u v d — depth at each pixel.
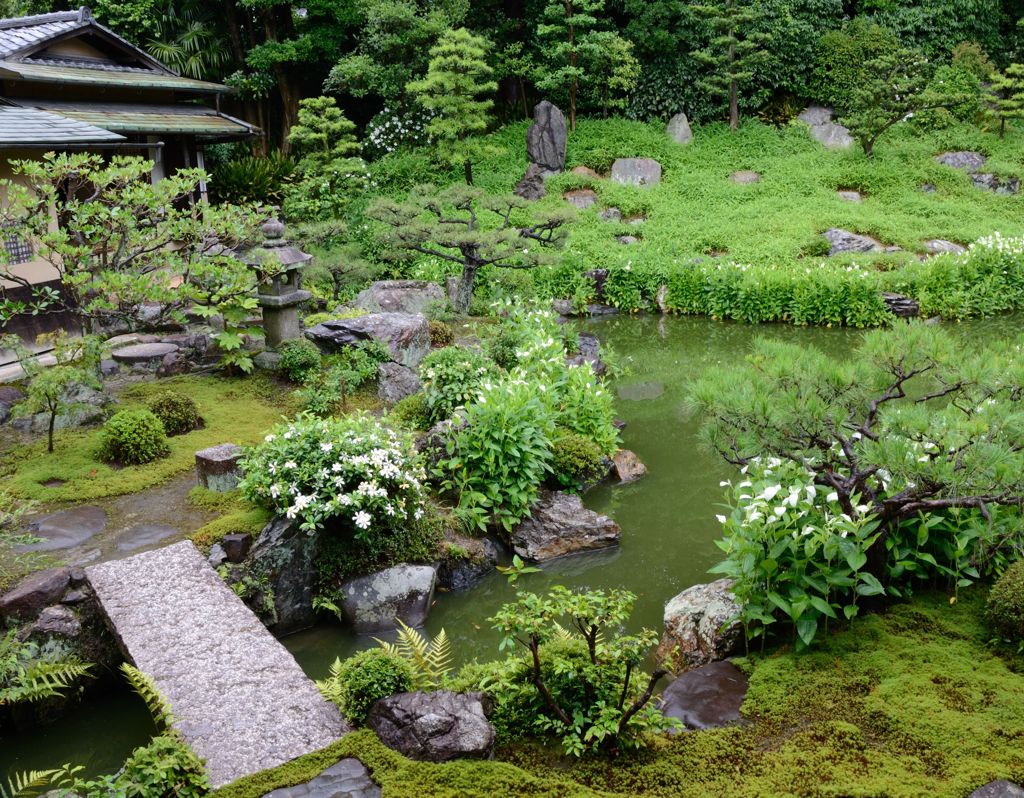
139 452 7.56
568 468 8.12
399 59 21.25
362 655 4.62
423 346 10.48
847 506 5.00
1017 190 18.92
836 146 21.23
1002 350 5.53
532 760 4.14
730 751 4.12
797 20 22.47
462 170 20.50
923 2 23.12
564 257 16.03
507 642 4.04
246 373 9.80
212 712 4.41
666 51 22.52
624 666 4.39
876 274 14.84
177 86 14.88
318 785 3.86
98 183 8.07
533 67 22.33
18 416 7.48
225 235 8.94
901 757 3.96
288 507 6.19
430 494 7.47
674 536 7.46
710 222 18.20
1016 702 4.27
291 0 21.67
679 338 14.16
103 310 8.05
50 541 6.28
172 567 5.81
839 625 5.14
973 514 5.40
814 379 5.21
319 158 18.52
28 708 5.21
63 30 13.47
